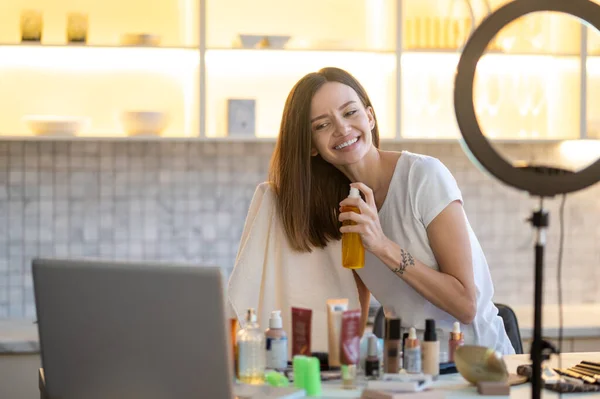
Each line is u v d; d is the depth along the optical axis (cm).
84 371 177
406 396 174
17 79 381
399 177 232
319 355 206
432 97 382
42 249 386
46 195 385
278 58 382
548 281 409
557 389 187
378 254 217
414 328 210
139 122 362
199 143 392
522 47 371
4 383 330
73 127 360
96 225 388
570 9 163
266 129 391
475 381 188
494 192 407
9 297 385
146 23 386
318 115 230
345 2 394
